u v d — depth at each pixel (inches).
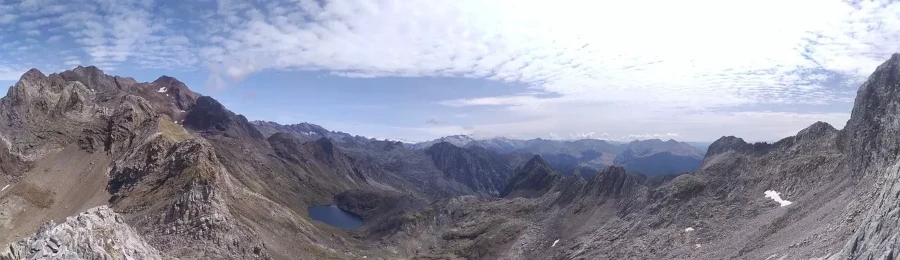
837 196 4877.0
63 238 2992.1
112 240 3383.4
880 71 5654.5
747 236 5172.2
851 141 5531.5
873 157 4911.4
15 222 7022.6
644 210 7066.9
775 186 6043.3
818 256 3646.7
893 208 2815.0
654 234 6353.3
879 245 2716.5
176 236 6043.3
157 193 7391.7
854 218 3860.7
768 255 4330.7
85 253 3043.8
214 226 6230.3
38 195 7657.5
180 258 5344.5
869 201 3927.2
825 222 4325.8
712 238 5639.8
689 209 6481.3
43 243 2965.1
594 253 6742.1
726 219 5940.0
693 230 5984.3
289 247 7185.0
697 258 5221.5
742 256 4734.3
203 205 6614.2
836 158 5615.2
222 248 5895.7
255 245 6392.7
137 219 6609.3
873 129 5211.6
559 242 7716.5
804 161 5999.0
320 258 7234.3
